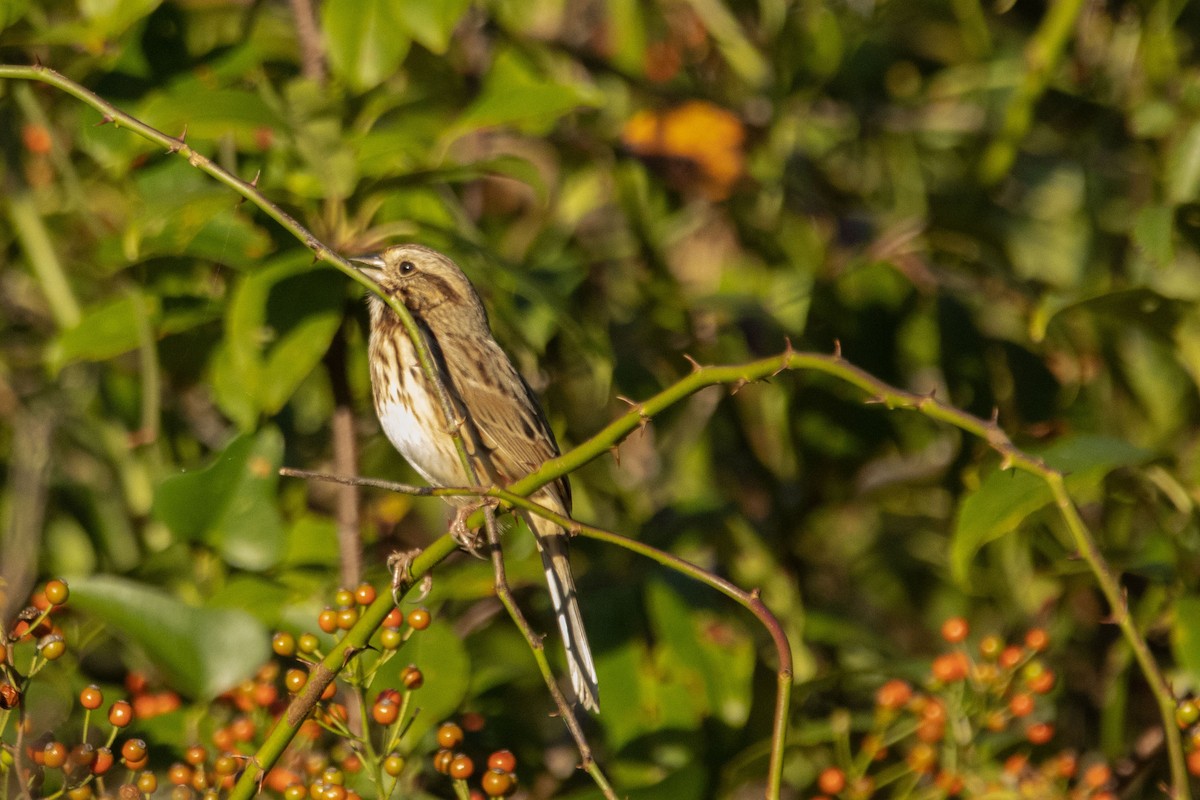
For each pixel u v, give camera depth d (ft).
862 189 43.55
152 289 33.76
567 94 31.99
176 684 28.17
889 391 22.58
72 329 32.58
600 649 33.45
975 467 38.01
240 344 30.55
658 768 32.22
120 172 32.65
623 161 40.52
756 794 36.76
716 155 40.04
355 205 32.17
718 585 22.65
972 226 39.22
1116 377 39.11
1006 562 39.37
